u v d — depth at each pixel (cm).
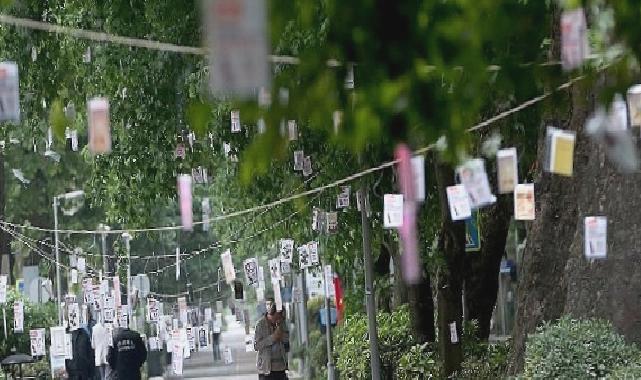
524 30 1027
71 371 5481
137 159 4028
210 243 9619
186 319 6494
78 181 8794
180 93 3725
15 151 8338
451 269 3697
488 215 4166
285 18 923
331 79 946
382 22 909
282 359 5588
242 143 3812
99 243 8819
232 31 849
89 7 3581
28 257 8612
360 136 950
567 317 2494
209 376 9056
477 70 920
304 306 7838
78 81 3678
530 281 2772
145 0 3562
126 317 6006
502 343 3875
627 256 2447
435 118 952
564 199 2755
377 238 4275
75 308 5700
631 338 2434
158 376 8619
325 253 4800
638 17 1008
